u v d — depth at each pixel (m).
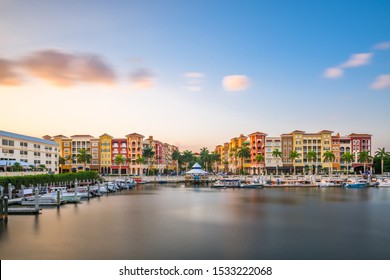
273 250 31.97
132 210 56.88
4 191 65.25
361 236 37.47
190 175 140.00
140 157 181.00
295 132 180.62
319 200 73.50
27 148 112.06
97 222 45.28
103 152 184.62
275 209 58.47
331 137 179.88
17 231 39.56
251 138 190.25
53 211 55.22
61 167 182.00
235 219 48.00
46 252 31.34
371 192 95.81
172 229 40.88
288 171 181.12
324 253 31.11
